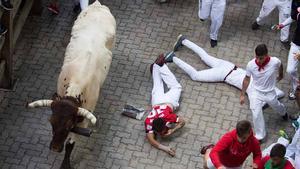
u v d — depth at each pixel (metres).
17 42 11.05
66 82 8.77
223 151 8.18
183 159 9.44
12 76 10.32
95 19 9.58
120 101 10.21
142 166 9.34
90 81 8.78
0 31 9.40
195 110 10.11
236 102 10.25
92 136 9.66
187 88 10.42
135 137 9.70
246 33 11.42
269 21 11.61
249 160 9.38
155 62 10.38
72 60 9.00
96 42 9.21
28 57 10.83
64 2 11.77
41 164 9.30
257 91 9.34
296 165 8.82
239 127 7.76
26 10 10.66
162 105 9.68
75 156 9.39
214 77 10.42
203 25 11.55
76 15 11.60
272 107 9.61
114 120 9.92
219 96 10.33
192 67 10.60
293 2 10.20
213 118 10.02
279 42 11.27
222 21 11.17
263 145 9.68
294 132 9.89
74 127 8.18
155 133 9.57
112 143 9.61
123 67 10.74
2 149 9.44
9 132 9.68
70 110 8.01
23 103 10.11
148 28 11.46
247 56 11.03
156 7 11.86
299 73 10.57
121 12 11.72
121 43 11.15
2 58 9.90
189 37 11.34
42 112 10.00
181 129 9.81
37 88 10.35
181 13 11.77
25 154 9.41
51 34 11.26
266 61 8.98
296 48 9.90
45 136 9.67
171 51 11.05
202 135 9.77
